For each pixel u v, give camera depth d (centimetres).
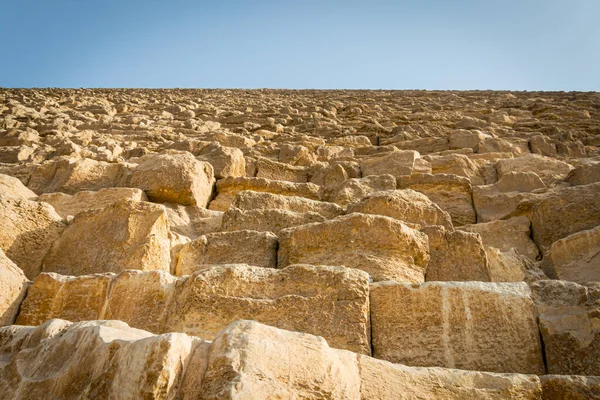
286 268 370
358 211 551
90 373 253
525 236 577
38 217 499
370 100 2511
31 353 285
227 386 220
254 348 239
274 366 237
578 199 551
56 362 272
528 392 266
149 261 454
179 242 506
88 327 282
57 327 302
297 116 1903
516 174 724
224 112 2020
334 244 438
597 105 2056
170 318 356
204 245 479
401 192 566
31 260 478
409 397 259
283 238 466
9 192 618
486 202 695
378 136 1367
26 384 263
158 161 676
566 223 545
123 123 1631
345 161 916
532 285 353
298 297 347
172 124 1656
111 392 235
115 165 733
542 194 632
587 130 1445
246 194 608
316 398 237
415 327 341
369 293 359
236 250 471
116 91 3072
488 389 267
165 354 229
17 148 995
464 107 2059
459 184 720
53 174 744
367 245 429
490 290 346
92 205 617
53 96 2609
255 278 363
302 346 253
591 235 452
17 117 1662
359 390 257
